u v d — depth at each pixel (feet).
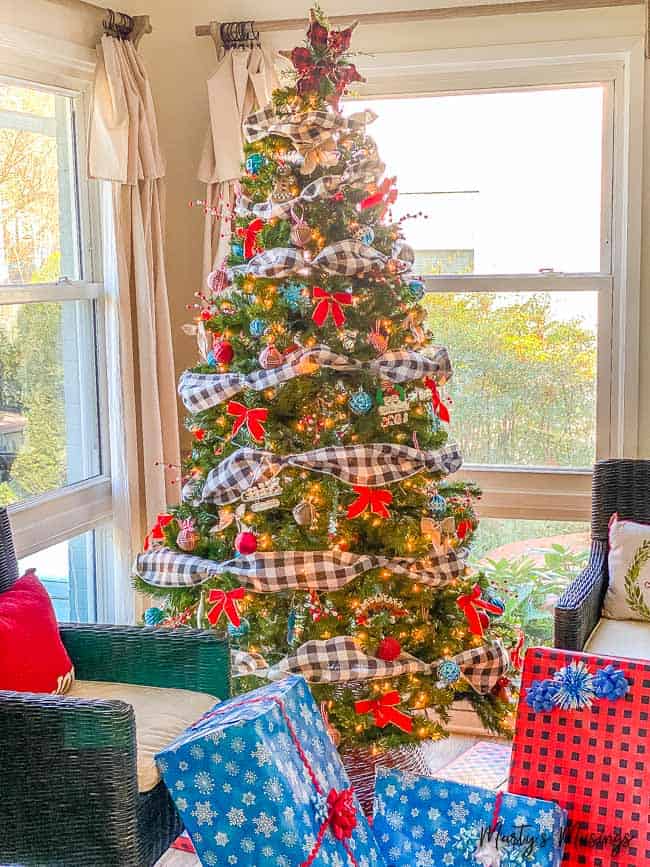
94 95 10.42
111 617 11.64
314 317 8.41
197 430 9.21
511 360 11.48
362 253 8.48
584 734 6.89
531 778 6.92
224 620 8.86
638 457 11.03
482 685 8.88
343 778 6.92
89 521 11.03
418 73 11.23
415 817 6.79
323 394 8.78
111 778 6.79
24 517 10.01
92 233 11.07
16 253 9.98
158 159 11.13
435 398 9.27
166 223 11.89
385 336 8.80
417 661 8.62
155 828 7.22
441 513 8.95
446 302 11.57
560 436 11.44
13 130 9.88
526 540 11.58
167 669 8.32
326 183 8.49
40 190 10.32
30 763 6.90
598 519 10.54
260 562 8.48
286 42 11.28
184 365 12.05
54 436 10.62
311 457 8.43
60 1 10.12
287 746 6.44
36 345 10.29
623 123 10.85
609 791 6.74
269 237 8.70
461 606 8.91
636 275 10.81
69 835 6.91
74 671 8.48
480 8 10.80
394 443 8.77
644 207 10.76
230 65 11.16
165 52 11.72
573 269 11.24
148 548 9.64
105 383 11.30
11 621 7.70
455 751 10.80
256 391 8.74
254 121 8.85
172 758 6.24
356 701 8.61
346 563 8.48
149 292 11.10
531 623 11.55
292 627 8.71
